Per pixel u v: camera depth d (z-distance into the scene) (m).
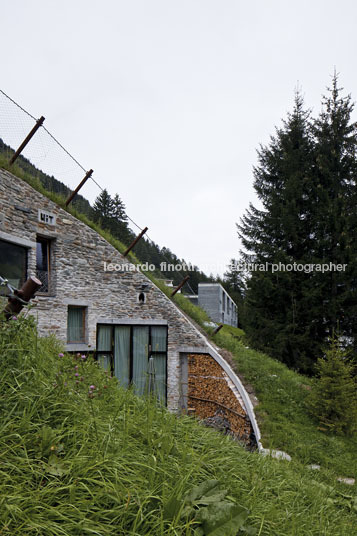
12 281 8.12
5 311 2.96
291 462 4.57
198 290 28.28
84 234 10.34
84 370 3.68
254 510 2.36
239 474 2.88
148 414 2.92
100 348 10.45
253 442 8.93
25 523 1.50
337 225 15.66
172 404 11.61
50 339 4.98
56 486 1.82
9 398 2.26
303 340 15.32
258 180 19.27
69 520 1.60
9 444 1.98
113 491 1.84
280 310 16.45
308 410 9.52
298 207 16.91
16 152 8.81
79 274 10.03
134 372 11.14
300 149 18.20
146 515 1.82
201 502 2.05
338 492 3.88
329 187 17.27
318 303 15.64
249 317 17.12
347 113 18.09
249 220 18.83
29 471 1.83
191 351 11.88
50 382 2.68
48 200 9.26
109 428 2.36
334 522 3.02
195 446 3.04
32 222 8.68
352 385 9.26
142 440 2.63
